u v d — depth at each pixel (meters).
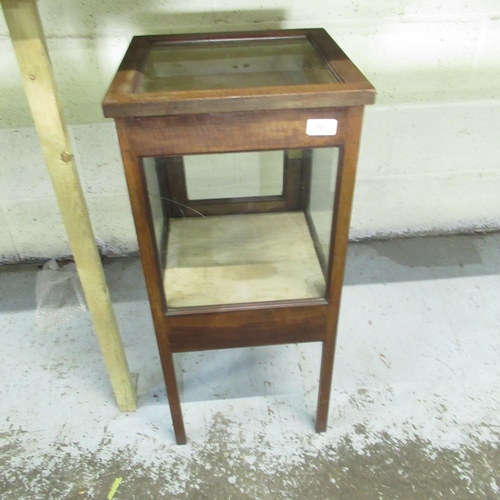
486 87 1.39
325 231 0.86
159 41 0.98
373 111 1.41
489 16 1.26
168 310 0.85
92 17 1.18
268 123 0.67
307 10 1.22
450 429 1.09
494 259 1.59
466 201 1.63
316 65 0.82
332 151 0.75
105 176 1.46
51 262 1.60
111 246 1.62
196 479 1.01
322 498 0.97
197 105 0.63
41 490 1.00
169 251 0.97
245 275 0.92
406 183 1.57
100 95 1.31
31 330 1.37
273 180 1.08
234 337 0.90
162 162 0.92
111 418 1.13
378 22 1.25
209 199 1.09
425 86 1.37
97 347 1.32
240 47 0.97
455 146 1.50
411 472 1.01
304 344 1.31
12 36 0.69
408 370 1.23
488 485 0.98
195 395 1.18
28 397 1.18
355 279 1.52
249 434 1.09
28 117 1.33
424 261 1.59
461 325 1.35
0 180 1.43
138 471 1.03
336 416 1.12
